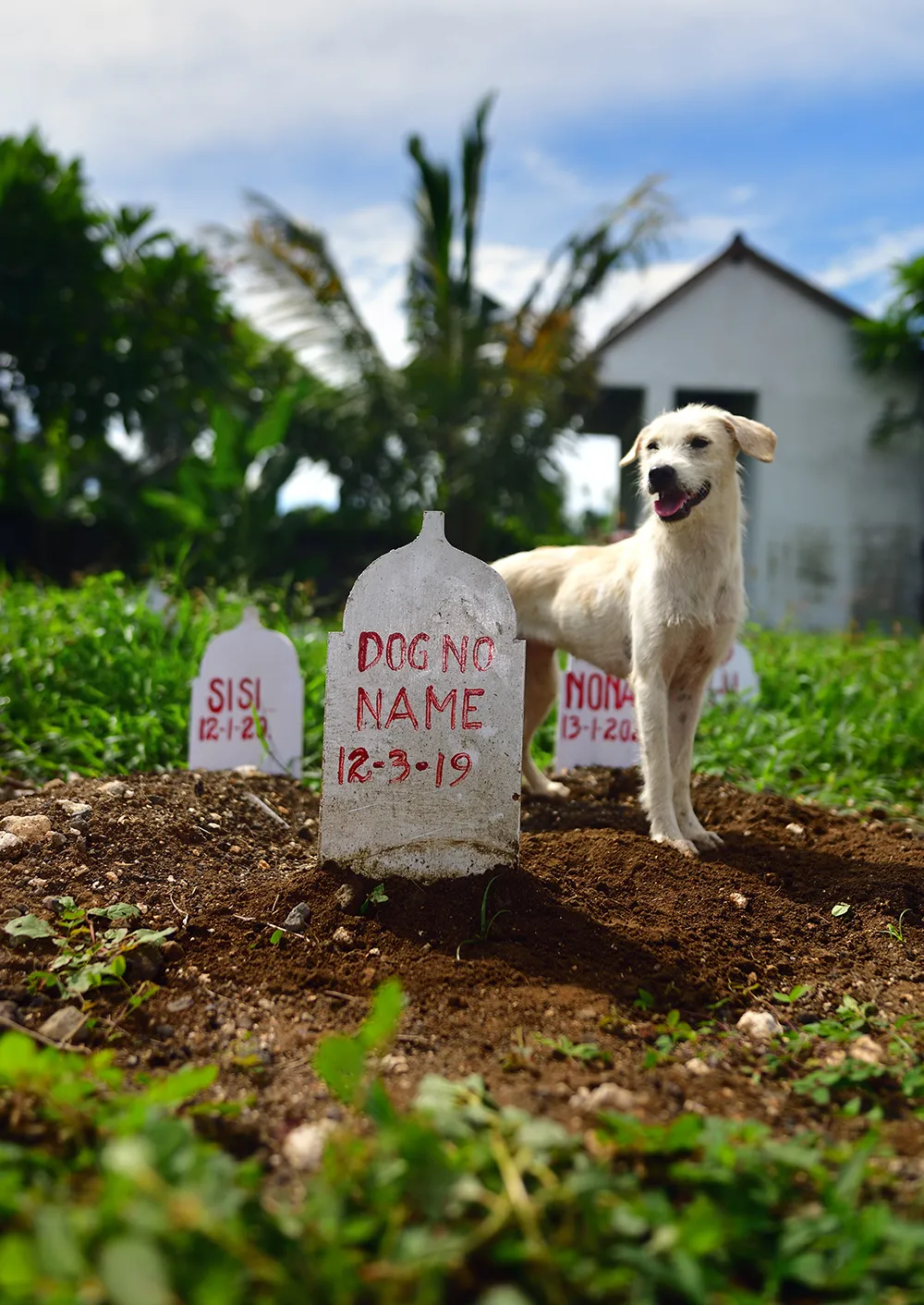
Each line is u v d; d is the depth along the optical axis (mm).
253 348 6750
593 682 1890
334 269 5383
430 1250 542
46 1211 534
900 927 1206
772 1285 594
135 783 1580
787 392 5910
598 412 6816
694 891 1262
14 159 5035
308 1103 811
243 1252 526
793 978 1104
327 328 5465
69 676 2084
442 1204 583
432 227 5496
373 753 1168
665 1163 695
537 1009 961
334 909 1126
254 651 1764
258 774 1699
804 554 5988
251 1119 788
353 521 5668
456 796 1177
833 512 5988
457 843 1176
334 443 5609
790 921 1217
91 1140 698
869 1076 868
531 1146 627
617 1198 616
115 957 1020
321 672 2141
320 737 1947
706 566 1422
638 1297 546
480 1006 963
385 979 1013
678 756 1503
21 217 4984
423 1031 918
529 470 5316
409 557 1163
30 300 4934
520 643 1181
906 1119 820
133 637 2152
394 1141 604
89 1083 737
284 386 5953
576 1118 752
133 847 1315
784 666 2477
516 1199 578
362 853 1170
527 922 1128
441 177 5371
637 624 1466
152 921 1117
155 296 5359
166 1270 498
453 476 5414
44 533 5207
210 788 1564
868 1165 723
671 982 1061
